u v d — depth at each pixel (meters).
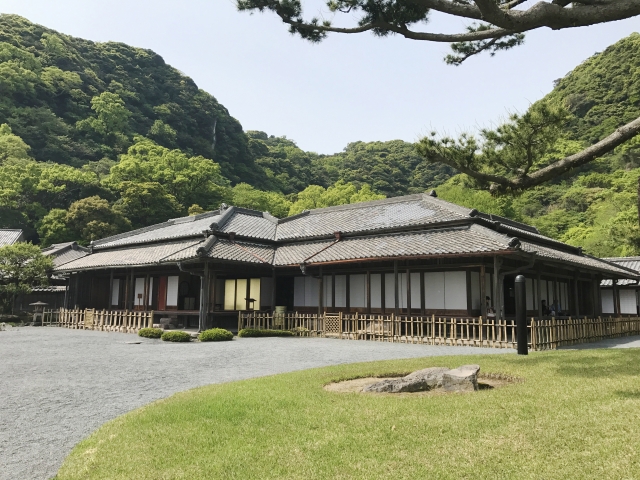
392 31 8.11
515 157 7.66
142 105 78.81
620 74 69.38
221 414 5.87
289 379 8.07
